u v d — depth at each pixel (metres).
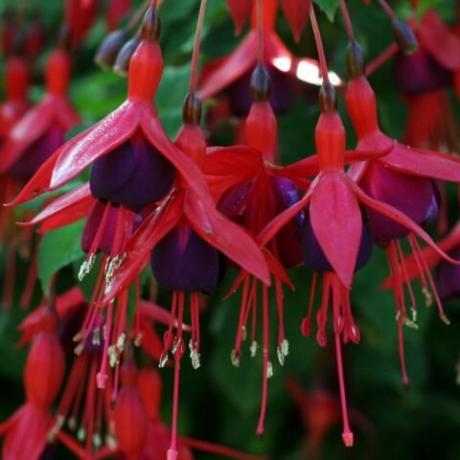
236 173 0.36
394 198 0.36
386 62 0.49
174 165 0.34
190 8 0.45
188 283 0.35
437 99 0.47
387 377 0.56
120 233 0.35
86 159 0.34
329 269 0.35
